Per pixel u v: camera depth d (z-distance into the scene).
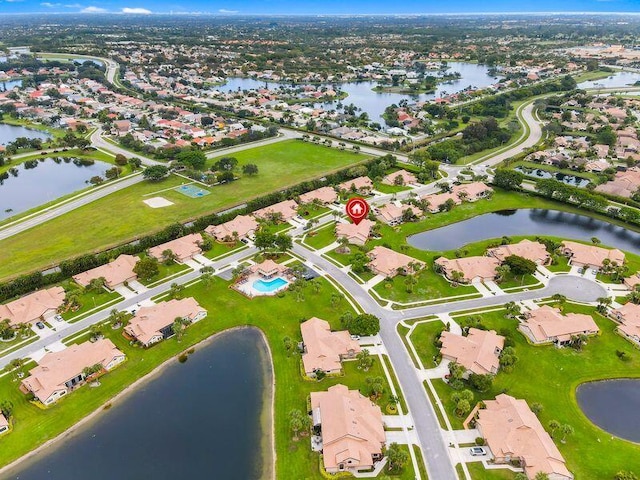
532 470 84.56
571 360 114.38
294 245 167.50
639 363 113.69
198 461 88.69
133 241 166.62
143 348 116.50
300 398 102.38
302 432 93.62
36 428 94.50
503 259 152.75
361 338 120.81
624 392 106.25
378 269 149.50
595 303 135.75
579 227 188.75
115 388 104.69
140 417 98.25
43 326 123.62
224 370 111.38
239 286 142.38
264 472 86.56
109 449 91.06
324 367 108.50
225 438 93.56
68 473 86.38
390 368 110.94
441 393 103.69
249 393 104.88
